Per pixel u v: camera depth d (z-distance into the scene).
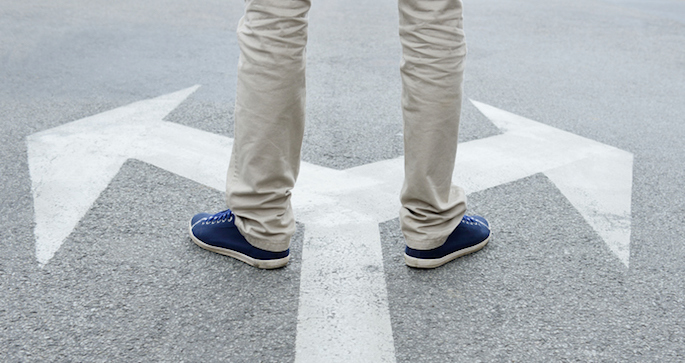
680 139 3.94
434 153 2.13
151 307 2.07
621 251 2.55
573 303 2.18
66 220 2.63
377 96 4.56
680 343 1.99
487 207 2.90
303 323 2.02
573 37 7.01
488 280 2.30
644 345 1.97
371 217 2.76
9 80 4.50
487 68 5.53
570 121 4.20
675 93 5.01
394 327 2.02
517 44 6.53
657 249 2.59
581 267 2.42
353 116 4.10
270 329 1.99
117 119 3.82
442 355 1.89
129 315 2.03
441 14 1.97
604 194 3.09
